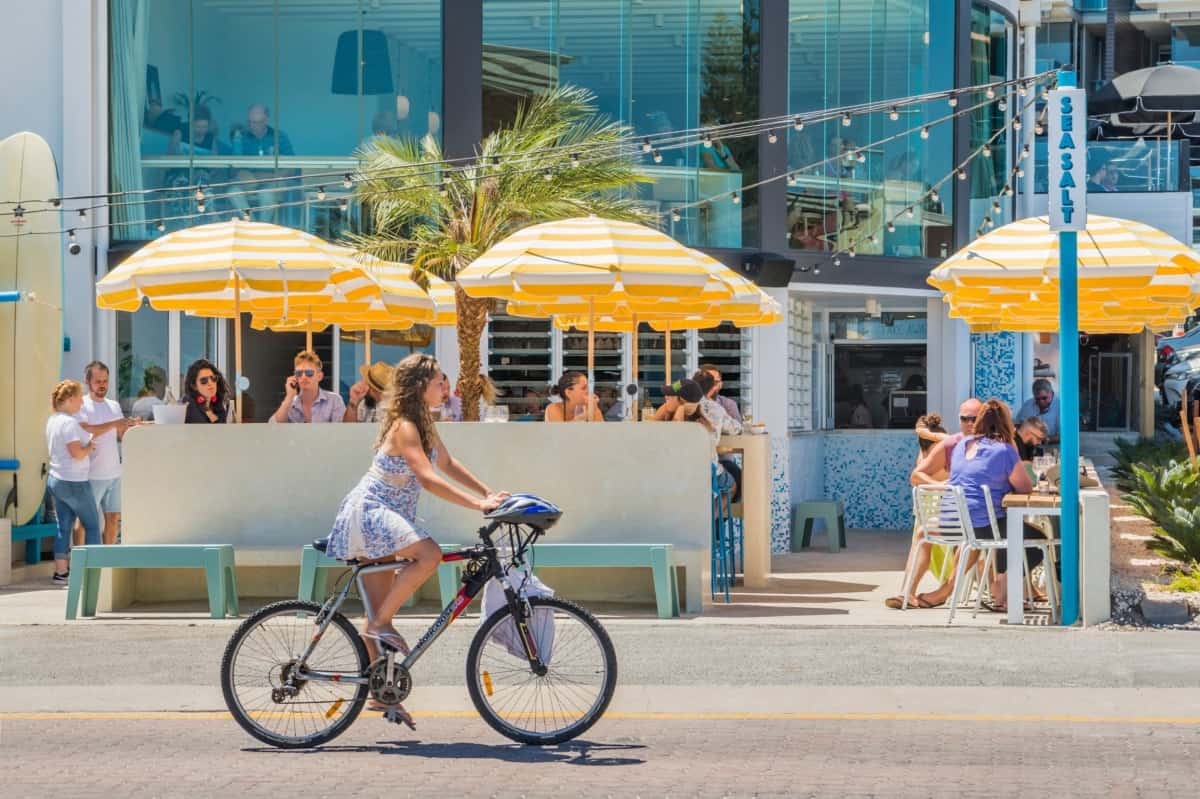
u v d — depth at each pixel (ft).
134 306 82.12
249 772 43.75
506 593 47.42
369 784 42.04
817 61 122.11
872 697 55.42
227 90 114.01
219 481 80.07
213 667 62.34
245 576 82.84
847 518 135.03
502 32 114.42
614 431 78.74
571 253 77.15
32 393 96.89
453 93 112.88
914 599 79.61
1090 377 184.96
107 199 112.27
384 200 103.14
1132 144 163.22
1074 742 47.70
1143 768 43.75
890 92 125.80
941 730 49.85
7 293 91.86
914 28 127.24
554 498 78.84
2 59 112.37
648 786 41.60
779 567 104.27
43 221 97.71
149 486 80.18
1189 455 123.85
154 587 82.43
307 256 78.74
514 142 101.71
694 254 85.30
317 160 113.80
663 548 74.90
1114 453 150.41
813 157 121.39
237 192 113.50
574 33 115.55
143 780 42.78
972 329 108.17
